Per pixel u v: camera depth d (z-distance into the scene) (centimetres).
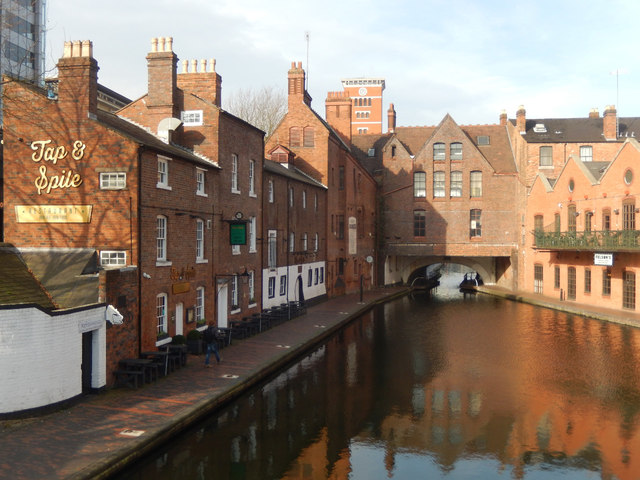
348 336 2606
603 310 3309
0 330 1185
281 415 1423
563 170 3944
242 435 1281
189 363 1789
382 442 1248
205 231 2088
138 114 2248
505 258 5062
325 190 3862
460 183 4878
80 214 1650
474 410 1476
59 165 1666
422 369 1936
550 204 4162
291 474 1080
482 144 5175
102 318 1426
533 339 2525
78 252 1628
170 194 1808
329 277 3972
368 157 5444
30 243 1684
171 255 1820
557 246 3769
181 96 2244
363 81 10675
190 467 1108
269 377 1792
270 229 2853
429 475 1078
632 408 1496
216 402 1413
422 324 3000
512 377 1825
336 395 1605
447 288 5912
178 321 1884
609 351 2244
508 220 4819
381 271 5003
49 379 1254
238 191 2408
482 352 2231
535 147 4641
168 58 2208
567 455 1177
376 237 4991
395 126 5997
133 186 1617
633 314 3112
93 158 1641
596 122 5038
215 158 2208
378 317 3297
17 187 1692
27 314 1216
